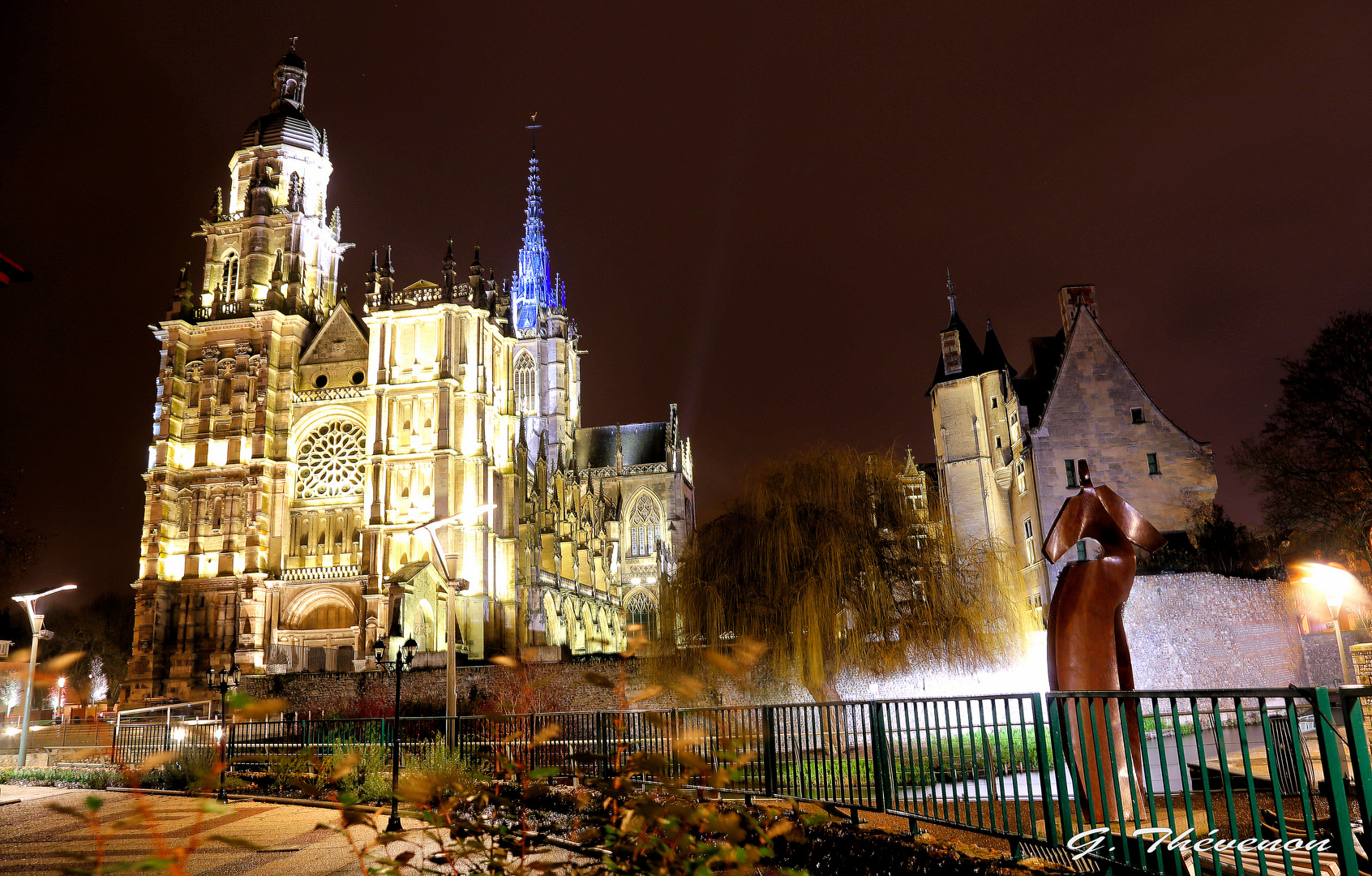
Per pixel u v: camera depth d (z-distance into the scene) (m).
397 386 74.94
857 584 30.30
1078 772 9.84
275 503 75.44
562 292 133.62
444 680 54.25
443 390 74.00
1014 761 10.31
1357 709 6.42
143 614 73.06
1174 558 52.53
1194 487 58.12
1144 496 58.31
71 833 19.28
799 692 32.59
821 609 29.19
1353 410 48.59
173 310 79.19
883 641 30.19
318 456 77.25
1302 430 50.66
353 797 5.17
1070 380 60.41
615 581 116.44
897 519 32.28
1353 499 49.22
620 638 108.38
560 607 88.31
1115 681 11.55
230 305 79.75
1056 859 9.70
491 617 74.62
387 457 73.81
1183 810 14.34
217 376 78.94
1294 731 6.98
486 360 79.62
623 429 131.50
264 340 77.94
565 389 125.31
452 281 77.06
